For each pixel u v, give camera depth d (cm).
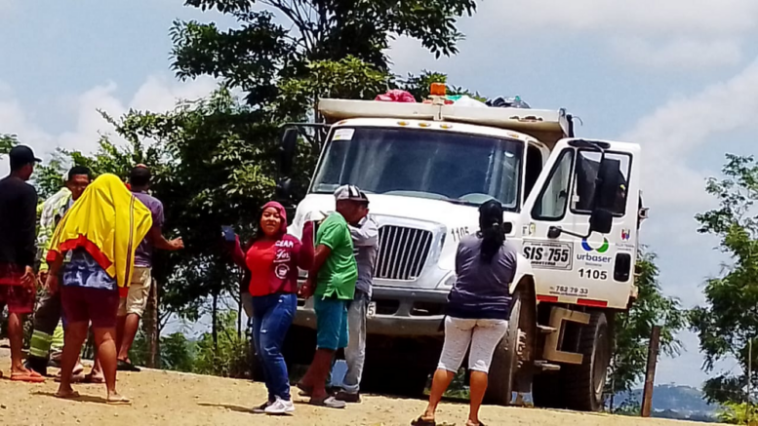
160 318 2519
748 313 3384
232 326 2633
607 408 1670
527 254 1355
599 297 1363
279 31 2542
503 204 1341
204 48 2511
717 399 3262
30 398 973
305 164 2155
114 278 983
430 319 1223
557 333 1400
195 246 2467
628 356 3045
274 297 986
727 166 3625
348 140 1388
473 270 989
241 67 2483
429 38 2525
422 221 1248
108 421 891
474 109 1436
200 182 2433
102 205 980
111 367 988
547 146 1448
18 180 1097
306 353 1355
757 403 2558
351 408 1084
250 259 989
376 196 1316
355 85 2308
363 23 2473
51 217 1187
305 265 991
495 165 1356
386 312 1238
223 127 2439
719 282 3388
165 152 2520
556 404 1508
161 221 1240
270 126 2412
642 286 3052
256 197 2328
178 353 2594
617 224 1370
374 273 1235
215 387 1163
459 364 1007
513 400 1359
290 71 2494
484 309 985
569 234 1361
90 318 989
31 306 1110
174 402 1034
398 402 1159
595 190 1336
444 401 1288
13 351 1102
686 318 3241
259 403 1068
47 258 1000
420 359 1317
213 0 2528
